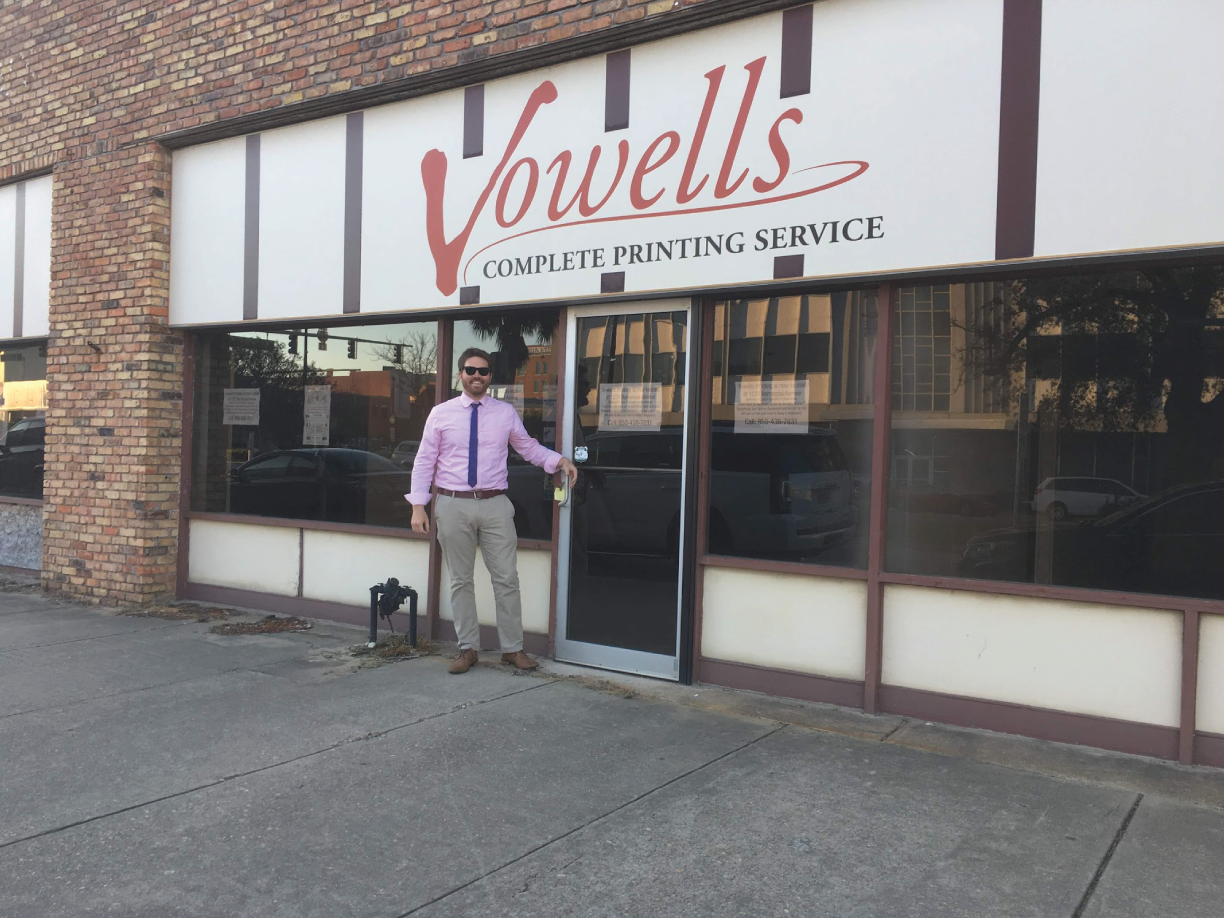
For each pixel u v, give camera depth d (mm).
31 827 3518
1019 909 2928
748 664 5281
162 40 7637
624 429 5684
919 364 4848
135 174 7766
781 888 3062
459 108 6242
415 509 5645
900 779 3984
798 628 5133
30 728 4629
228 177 7445
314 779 3979
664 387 5535
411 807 3699
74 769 4094
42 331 8602
